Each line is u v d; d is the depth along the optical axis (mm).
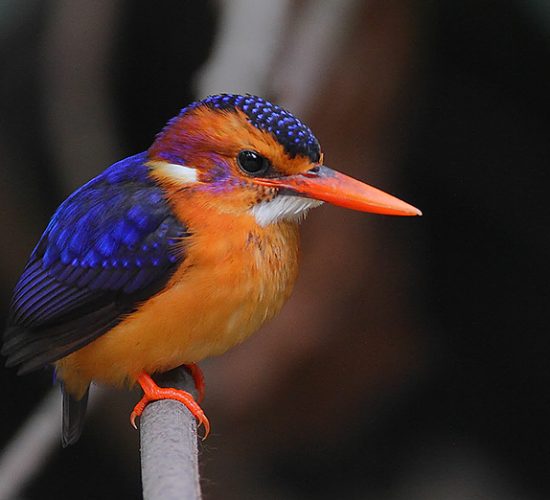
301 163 7316
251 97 7418
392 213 7297
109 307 7453
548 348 12922
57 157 11758
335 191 7297
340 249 10891
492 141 12680
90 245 7543
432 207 12914
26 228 12508
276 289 7477
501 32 12148
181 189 7445
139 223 7391
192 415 7211
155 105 12805
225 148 7316
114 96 12180
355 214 10875
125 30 12234
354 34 10039
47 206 12578
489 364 12977
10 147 12383
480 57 12391
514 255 13016
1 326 12984
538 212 12812
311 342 10906
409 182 12617
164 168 7613
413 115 11812
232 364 10852
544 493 12359
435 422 12383
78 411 8031
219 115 7363
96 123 11781
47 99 11727
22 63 12023
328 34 9602
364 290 11062
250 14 9227
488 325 13047
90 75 11680
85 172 11727
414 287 11953
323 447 11586
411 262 11969
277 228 7453
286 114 7352
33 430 9758
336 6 9664
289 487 11586
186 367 8070
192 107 7586
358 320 11062
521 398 12859
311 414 11242
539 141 12680
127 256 7379
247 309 7352
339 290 10930
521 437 12633
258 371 10859
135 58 12523
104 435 12680
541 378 12883
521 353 12977
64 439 7984
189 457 6188
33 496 12914
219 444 11211
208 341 7414
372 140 10688
